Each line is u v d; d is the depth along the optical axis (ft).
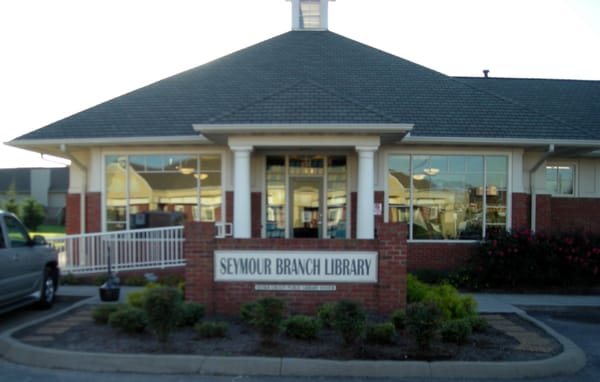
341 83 51.03
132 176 47.03
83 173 47.55
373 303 28.60
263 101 39.42
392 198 46.14
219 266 29.01
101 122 46.52
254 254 28.96
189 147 46.44
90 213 46.80
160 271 43.37
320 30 60.59
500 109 48.19
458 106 48.37
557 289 40.68
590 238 42.16
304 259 28.84
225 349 23.07
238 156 39.70
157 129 45.19
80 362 21.89
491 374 21.34
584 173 51.67
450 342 24.76
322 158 47.37
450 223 46.21
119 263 44.62
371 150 39.22
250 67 53.72
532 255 40.83
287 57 55.42
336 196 47.26
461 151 46.16
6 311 30.42
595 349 25.88
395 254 28.37
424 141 43.45
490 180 46.39
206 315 28.63
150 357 21.74
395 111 46.98
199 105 48.01
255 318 23.72
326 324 26.40
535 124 46.09
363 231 39.19
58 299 37.19
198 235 29.01
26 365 22.26
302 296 28.81
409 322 23.21
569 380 21.21
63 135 45.03
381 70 53.62
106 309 28.12
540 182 48.19
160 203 46.83
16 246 31.40
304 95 39.86
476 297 38.83
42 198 175.22
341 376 21.13
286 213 47.16
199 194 46.60
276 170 47.50
